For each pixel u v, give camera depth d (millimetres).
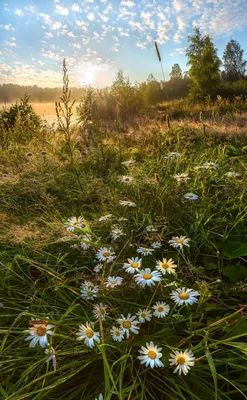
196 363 1221
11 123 6379
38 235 1923
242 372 1187
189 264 1632
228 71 52406
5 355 1205
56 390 1197
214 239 2041
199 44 28516
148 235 1913
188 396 1176
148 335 1315
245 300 1581
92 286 1504
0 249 2025
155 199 2279
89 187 2758
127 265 1495
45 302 1468
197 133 4145
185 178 2400
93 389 1218
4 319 1478
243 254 1790
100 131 4145
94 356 1234
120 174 3277
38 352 1229
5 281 1710
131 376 1216
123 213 2271
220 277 1685
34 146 4223
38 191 2598
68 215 2432
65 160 3709
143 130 5020
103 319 1304
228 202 2281
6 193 2701
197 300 1331
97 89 4656
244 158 3424
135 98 16578
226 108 12641
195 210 2184
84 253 1875
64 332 1309
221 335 1384
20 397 991
